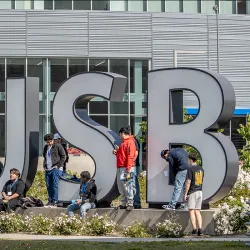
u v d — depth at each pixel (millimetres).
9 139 22469
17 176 21719
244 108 49344
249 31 49906
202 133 19734
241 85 49750
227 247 16156
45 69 47469
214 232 19172
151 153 20438
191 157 18859
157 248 16156
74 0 51562
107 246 16469
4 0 51188
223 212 19344
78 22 47719
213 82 19672
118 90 21297
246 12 53281
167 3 52625
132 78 48125
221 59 49469
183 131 20000
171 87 20250
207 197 19547
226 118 19797
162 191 20266
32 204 21391
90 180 20547
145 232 19219
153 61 48438
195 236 18766
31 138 22281
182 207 19719
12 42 47125
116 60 48250
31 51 47250
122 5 52125
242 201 20359
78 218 19719
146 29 48406
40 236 18906
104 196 20828
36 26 47344
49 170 21656
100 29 47969
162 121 20328
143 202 24391
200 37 49125
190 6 52812
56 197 21594
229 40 49562
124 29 48219
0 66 47156
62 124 21688
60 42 47500
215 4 53094
